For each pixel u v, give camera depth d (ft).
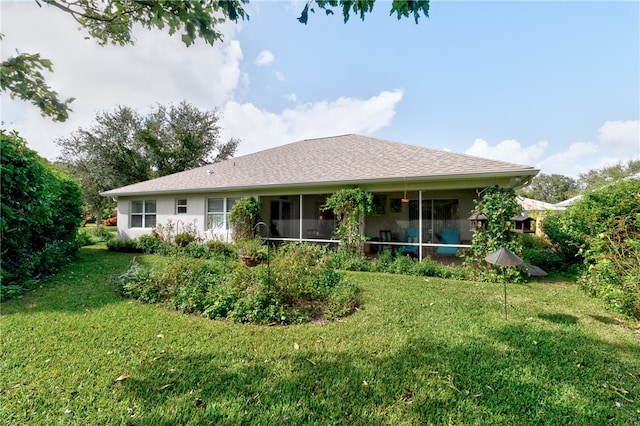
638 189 17.16
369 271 26.55
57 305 15.40
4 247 18.85
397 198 35.65
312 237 35.99
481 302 16.67
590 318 14.25
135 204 45.42
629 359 10.26
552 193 149.38
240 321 13.55
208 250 33.88
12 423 6.99
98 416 7.27
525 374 9.26
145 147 87.10
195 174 45.73
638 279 13.79
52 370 9.21
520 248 22.89
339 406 7.75
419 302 16.58
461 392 8.32
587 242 19.51
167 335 11.90
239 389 8.44
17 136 17.54
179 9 7.31
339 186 31.50
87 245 44.75
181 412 7.46
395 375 9.14
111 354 10.30
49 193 22.03
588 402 7.95
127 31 8.86
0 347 10.64
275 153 47.78
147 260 30.58
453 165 27.35
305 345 11.14
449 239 30.91
